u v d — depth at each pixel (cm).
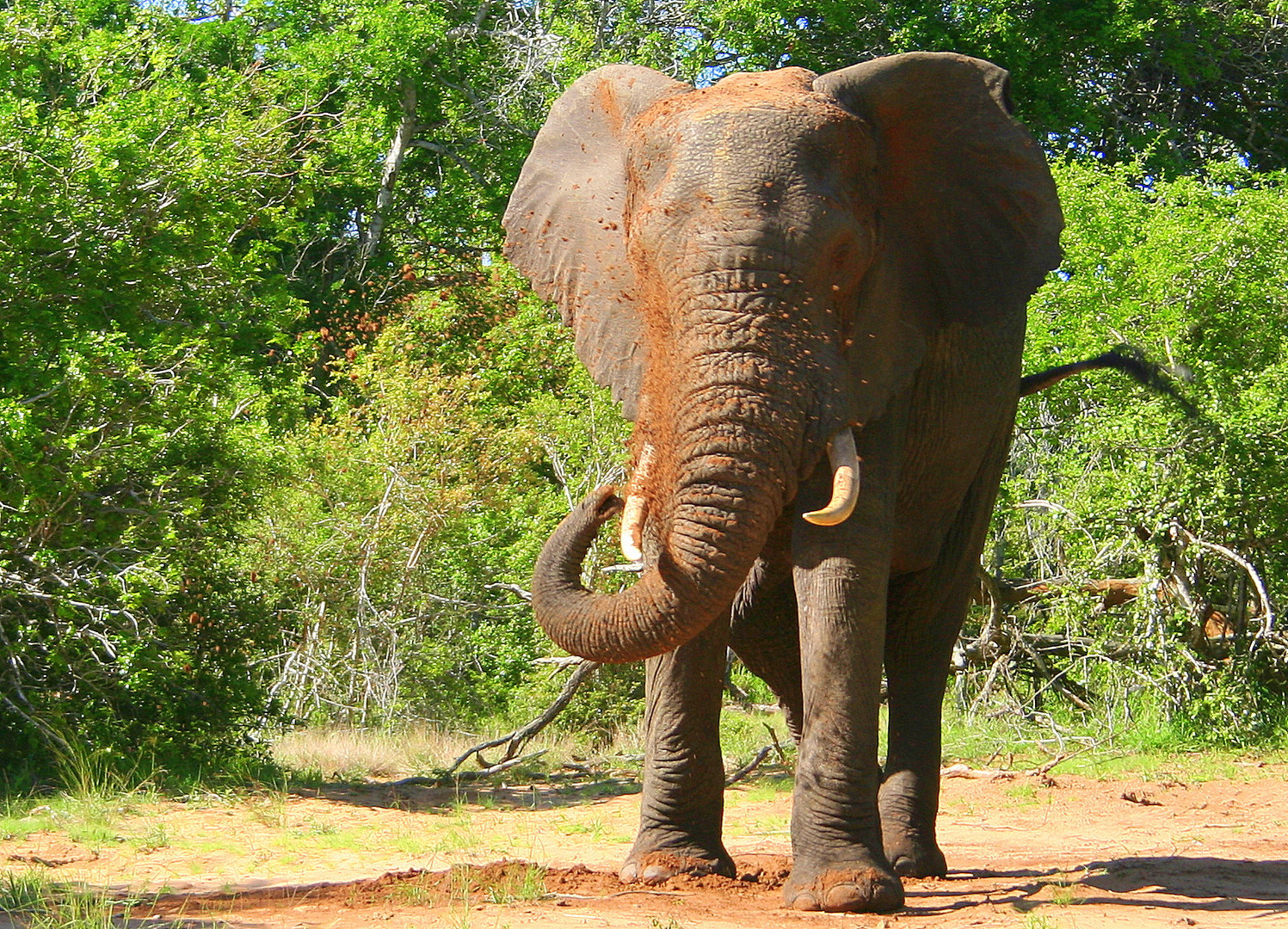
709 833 723
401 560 1977
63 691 1335
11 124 1371
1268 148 3447
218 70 3025
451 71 3350
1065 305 1836
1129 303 1761
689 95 661
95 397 1317
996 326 805
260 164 1662
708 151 619
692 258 600
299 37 3400
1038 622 1789
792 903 630
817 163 624
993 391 802
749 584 801
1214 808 1178
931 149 684
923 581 837
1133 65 3238
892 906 628
